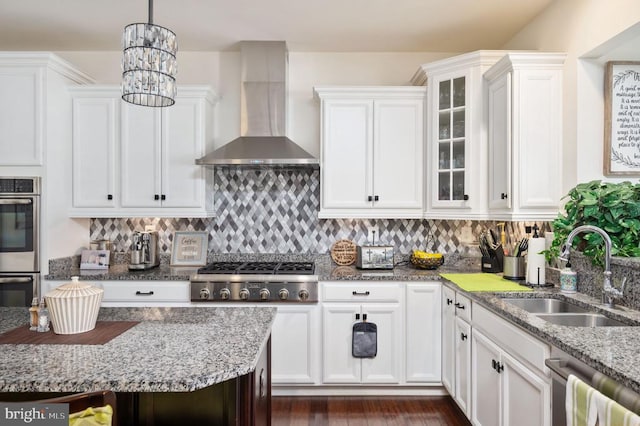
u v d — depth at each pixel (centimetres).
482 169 289
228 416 144
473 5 280
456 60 298
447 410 281
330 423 263
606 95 242
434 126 312
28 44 343
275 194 358
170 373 118
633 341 145
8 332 158
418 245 355
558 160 259
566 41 258
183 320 176
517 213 258
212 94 339
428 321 296
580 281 229
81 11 287
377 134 324
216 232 359
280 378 294
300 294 292
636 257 199
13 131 296
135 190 326
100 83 361
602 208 211
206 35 328
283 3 278
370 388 302
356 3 278
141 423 153
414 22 305
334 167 325
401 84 362
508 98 261
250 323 172
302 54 362
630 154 241
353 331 294
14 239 293
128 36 160
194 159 325
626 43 224
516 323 181
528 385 174
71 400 97
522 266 273
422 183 324
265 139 331
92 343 144
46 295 155
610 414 110
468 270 323
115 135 326
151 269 328
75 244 335
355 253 350
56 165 308
